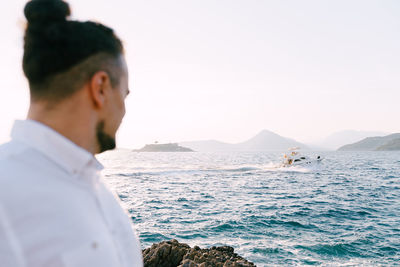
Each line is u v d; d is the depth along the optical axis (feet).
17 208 1.54
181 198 79.61
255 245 40.42
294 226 51.03
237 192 90.99
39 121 2.06
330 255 37.14
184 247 24.22
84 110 2.10
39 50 1.92
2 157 1.71
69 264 1.61
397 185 108.06
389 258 36.35
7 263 1.47
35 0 1.93
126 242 2.28
